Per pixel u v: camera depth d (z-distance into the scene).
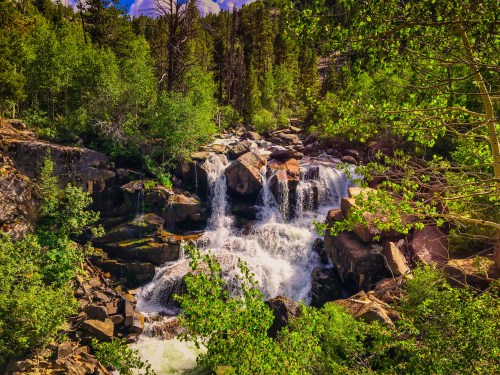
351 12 5.01
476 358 4.87
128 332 16.09
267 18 62.22
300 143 34.25
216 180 24.02
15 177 18.48
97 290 17.31
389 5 4.86
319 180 25.30
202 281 5.13
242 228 22.95
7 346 12.40
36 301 12.41
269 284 19.75
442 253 16.06
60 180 20.16
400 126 6.37
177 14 25.81
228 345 4.98
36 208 18.77
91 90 26.97
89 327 14.77
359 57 5.29
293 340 5.32
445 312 5.46
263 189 24.30
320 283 18.52
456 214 6.70
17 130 22.34
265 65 64.88
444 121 6.51
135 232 20.52
